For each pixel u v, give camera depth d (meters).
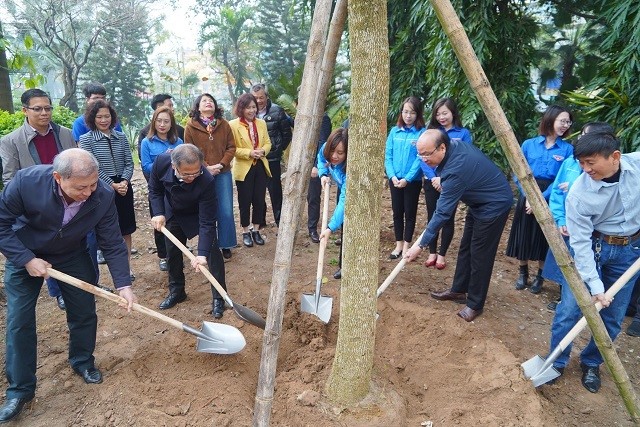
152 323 3.82
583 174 2.70
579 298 2.08
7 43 4.40
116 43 23.33
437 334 3.57
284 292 1.94
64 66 16.42
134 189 7.84
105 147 4.18
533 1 7.20
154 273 4.85
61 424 2.70
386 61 2.25
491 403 2.82
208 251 3.56
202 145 4.61
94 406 2.83
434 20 6.49
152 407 2.81
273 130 5.86
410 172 4.68
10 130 6.91
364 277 2.51
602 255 2.88
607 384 3.20
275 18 25.25
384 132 2.35
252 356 3.42
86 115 4.13
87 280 3.02
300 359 3.35
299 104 1.94
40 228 2.68
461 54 1.87
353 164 2.38
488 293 4.45
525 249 4.36
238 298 4.29
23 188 2.56
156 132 4.54
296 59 26.12
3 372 3.21
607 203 2.66
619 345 3.66
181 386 2.98
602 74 5.15
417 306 3.91
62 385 3.04
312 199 5.66
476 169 3.48
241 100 5.23
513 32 6.44
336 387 2.72
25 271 2.77
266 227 6.25
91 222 2.78
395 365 3.31
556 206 3.81
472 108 6.38
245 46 26.94
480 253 3.70
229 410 2.76
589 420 2.86
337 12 2.34
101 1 19.44
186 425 2.65
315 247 5.59
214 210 3.62
